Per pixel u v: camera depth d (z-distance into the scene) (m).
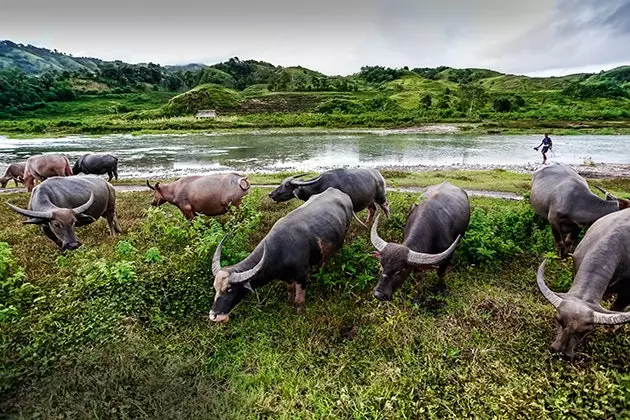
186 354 4.99
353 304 6.02
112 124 45.66
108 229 9.66
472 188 14.42
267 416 4.17
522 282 6.67
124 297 5.73
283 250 5.76
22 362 4.57
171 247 7.62
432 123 45.62
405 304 5.92
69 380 4.30
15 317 5.39
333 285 6.37
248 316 5.76
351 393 4.43
